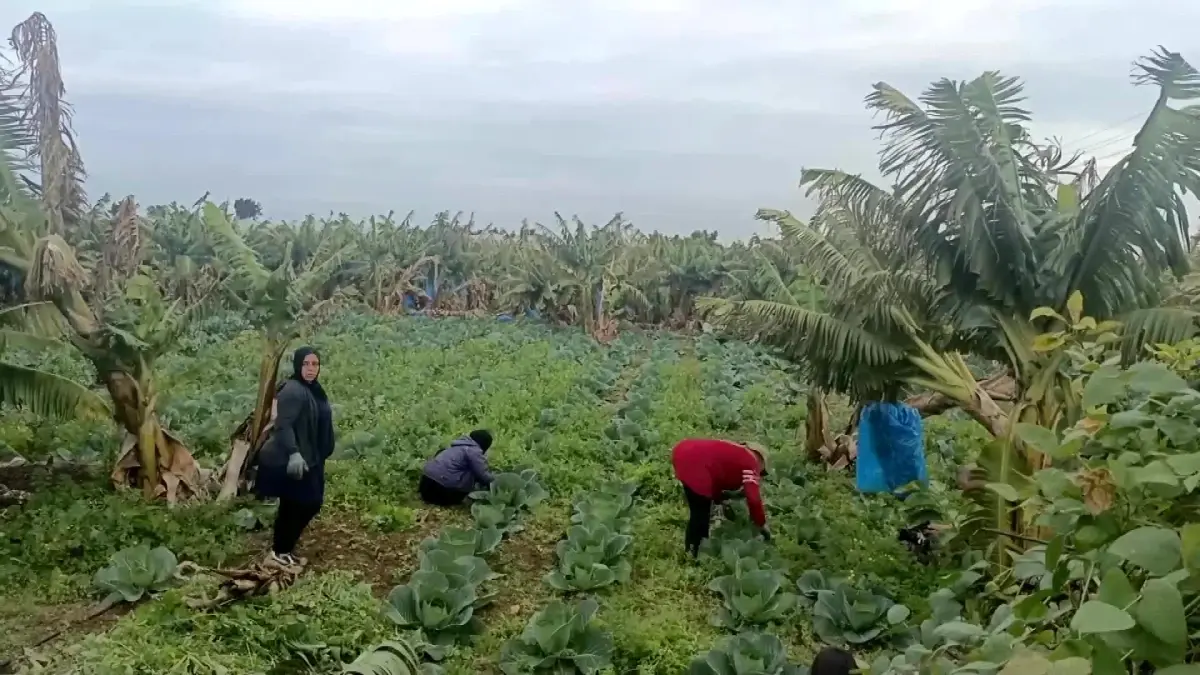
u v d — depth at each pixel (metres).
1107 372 2.62
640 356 22.20
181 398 12.22
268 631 5.73
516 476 9.30
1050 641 2.48
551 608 6.20
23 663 5.50
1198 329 6.00
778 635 6.54
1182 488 2.29
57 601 6.46
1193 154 5.57
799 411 14.28
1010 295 6.56
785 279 15.19
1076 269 6.38
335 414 12.09
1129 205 5.95
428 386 14.95
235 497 8.56
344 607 6.20
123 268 8.30
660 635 6.28
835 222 7.73
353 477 9.41
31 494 8.27
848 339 7.43
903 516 8.83
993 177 6.25
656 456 10.95
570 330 25.38
